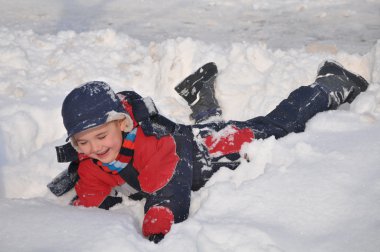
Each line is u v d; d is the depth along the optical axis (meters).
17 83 3.37
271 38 4.12
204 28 4.34
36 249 2.08
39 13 4.69
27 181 2.72
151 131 2.34
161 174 2.33
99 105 2.22
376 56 3.22
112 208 2.49
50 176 2.76
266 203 2.27
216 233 2.11
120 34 3.91
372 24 4.27
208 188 2.43
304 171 2.40
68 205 2.46
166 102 3.22
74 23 4.48
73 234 2.14
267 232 2.13
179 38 3.54
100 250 2.06
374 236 2.07
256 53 3.39
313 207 2.23
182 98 3.29
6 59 3.57
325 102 2.82
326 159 2.45
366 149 2.49
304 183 2.34
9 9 4.77
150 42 3.84
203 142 2.55
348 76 2.95
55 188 2.50
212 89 3.12
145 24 4.44
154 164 2.34
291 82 3.21
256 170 2.51
